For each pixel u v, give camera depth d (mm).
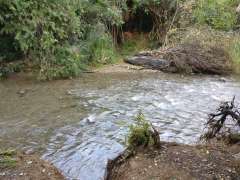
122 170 5102
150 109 8750
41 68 11633
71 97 9680
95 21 14562
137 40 16625
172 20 15719
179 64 13023
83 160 6137
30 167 5480
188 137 7082
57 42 12188
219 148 5660
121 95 9930
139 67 13570
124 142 6801
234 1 16922
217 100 9578
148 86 10992
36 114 8320
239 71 13102
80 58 12875
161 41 15828
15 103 9133
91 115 8250
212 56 13258
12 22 11477
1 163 5500
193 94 10141
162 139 6941
